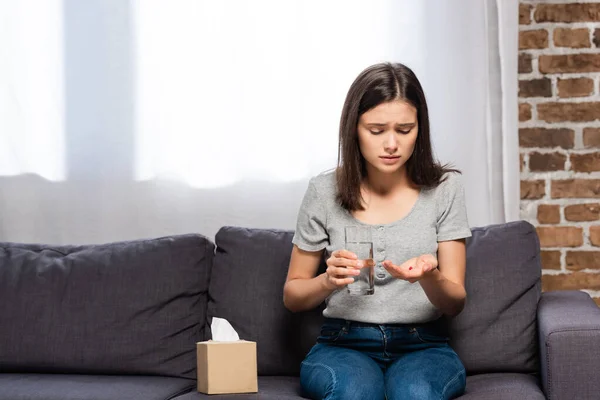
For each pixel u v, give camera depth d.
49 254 3.03
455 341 2.71
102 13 3.54
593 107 3.47
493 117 3.41
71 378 2.76
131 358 2.83
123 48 3.53
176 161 3.51
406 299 2.45
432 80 3.40
